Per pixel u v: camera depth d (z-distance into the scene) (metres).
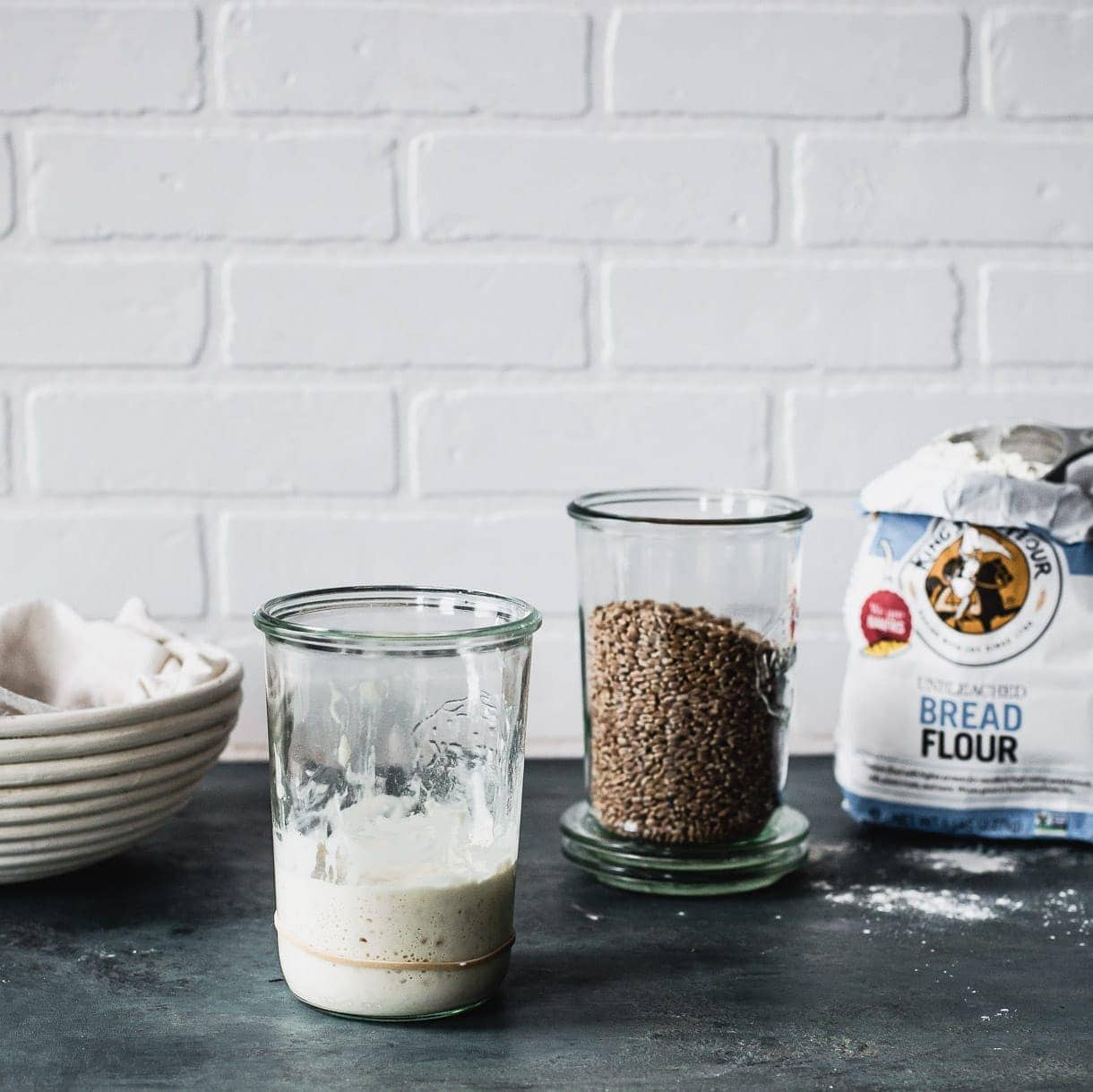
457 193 1.17
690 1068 0.69
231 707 0.92
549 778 1.17
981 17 1.17
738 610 0.91
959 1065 0.69
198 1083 0.68
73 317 1.18
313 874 0.73
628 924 0.87
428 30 1.16
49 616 1.01
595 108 1.17
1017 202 1.19
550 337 1.19
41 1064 0.70
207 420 1.19
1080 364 1.20
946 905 0.89
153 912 0.88
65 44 1.15
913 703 0.99
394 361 1.19
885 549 0.99
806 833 0.95
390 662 0.73
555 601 1.22
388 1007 0.73
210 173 1.17
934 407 1.21
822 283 1.19
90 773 0.83
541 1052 0.71
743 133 1.17
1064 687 0.96
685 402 1.20
